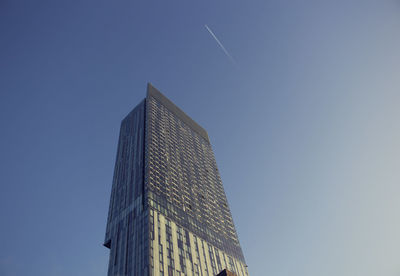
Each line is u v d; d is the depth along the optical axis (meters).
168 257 85.44
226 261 108.81
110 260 92.69
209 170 159.12
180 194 119.00
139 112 165.38
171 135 153.38
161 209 101.44
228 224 133.38
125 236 95.94
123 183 123.88
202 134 189.62
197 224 112.19
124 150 145.88
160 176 117.50
